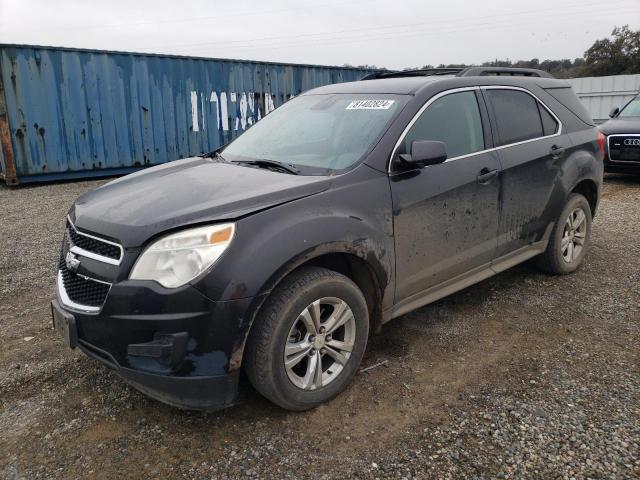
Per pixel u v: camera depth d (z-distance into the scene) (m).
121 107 11.47
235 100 13.23
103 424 2.80
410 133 3.35
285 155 3.53
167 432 2.72
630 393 2.93
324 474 2.40
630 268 5.00
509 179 3.92
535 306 4.18
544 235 4.46
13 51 10.00
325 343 2.88
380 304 3.19
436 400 2.95
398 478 2.35
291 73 14.13
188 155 12.69
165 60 11.91
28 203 9.08
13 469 2.47
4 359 3.51
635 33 48.16
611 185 10.02
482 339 3.66
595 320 3.91
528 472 2.36
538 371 3.21
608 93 24.52
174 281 2.45
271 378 2.65
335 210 2.87
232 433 2.70
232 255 2.49
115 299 2.49
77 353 3.57
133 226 2.57
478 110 3.87
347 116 3.61
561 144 4.47
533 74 4.71
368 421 2.77
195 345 2.46
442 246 3.50
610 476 2.31
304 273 2.76
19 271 5.34
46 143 10.63
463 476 2.35
